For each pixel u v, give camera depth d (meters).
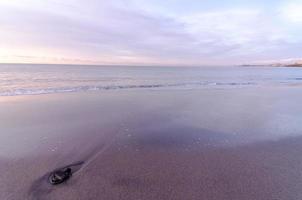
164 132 6.47
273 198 3.23
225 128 7.02
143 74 42.56
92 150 4.95
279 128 7.12
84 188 3.37
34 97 12.09
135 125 7.12
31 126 6.70
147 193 3.30
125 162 4.37
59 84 19.19
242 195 3.30
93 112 8.87
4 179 3.55
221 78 34.69
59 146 5.11
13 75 27.91
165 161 4.47
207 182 3.67
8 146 5.04
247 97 13.99
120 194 3.25
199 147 5.32
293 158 4.73
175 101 12.05
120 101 11.67
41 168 3.99
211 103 11.63
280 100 13.00
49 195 3.16
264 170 4.14
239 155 4.86
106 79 26.69
